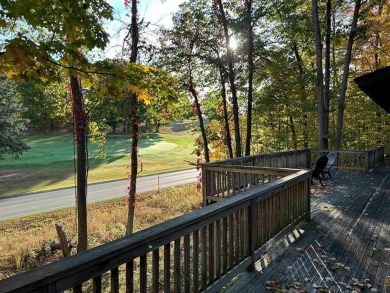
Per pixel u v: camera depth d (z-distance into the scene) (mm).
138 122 10039
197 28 14289
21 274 1426
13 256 8461
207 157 17297
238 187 6664
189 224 2484
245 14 13633
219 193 7027
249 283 3215
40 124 45969
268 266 3629
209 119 18125
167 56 13812
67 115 10898
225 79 15570
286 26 14641
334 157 9969
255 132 19922
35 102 30094
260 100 16562
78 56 3916
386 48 16047
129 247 1899
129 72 4453
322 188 8430
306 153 12352
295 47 17250
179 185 18312
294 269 3539
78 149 8250
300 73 16406
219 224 2977
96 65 4223
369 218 5570
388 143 17625
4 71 3447
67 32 3699
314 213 5918
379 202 6789
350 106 17672
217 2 13984
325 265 3633
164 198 14305
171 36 13578
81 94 8273
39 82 3814
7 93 20297
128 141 41750
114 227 10617
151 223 11062
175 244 2383
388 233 4750
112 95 4410
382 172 11250
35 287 1364
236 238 3295
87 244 8844
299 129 18844
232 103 16312
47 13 3438
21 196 16312
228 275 3078
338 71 18828
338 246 4227
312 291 3029
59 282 1486
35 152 35094
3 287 1282
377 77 2820
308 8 15867
